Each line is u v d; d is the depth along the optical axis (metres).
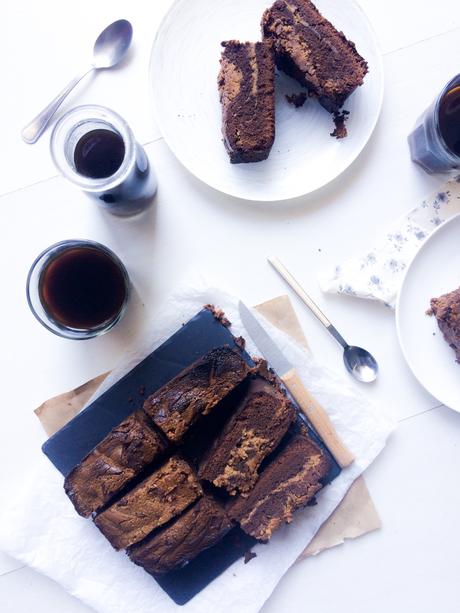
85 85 0.42
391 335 0.42
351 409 0.42
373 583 0.43
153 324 0.42
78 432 0.42
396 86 0.42
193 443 0.41
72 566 0.42
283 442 0.41
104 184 0.35
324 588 0.43
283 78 0.42
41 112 0.41
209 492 0.41
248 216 0.42
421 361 0.42
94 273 0.40
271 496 0.40
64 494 0.43
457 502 0.42
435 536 0.42
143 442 0.39
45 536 0.42
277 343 0.42
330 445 0.41
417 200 0.42
